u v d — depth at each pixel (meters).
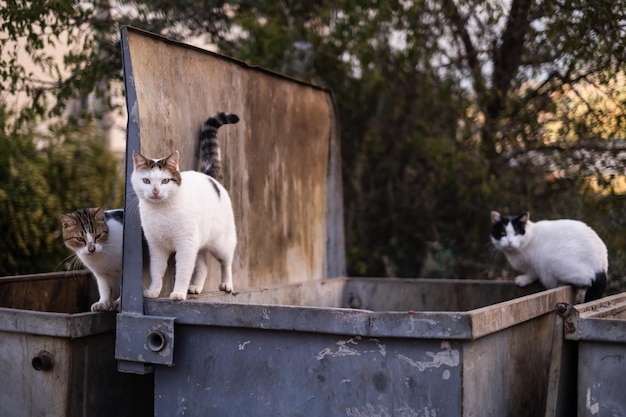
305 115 5.15
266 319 2.94
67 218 3.53
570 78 5.80
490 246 6.43
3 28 5.04
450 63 6.45
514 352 3.19
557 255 4.40
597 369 2.84
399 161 7.12
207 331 3.06
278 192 4.80
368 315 2.79
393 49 6.50
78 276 4.34
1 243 5.89
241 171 4.34
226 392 3.04
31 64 6.82
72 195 6.85
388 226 7.24
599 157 5.74
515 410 3.20
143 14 5.89
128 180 3.22
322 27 6.32
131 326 3.10
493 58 6.40
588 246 4.37
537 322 3.50
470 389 2.76
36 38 5.16
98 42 5.67
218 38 6.38
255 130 4.50
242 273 4.36
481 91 6.32
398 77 6.66
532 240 4.62
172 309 3.09
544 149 6.09
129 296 3.15
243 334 3.01
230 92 4.21
